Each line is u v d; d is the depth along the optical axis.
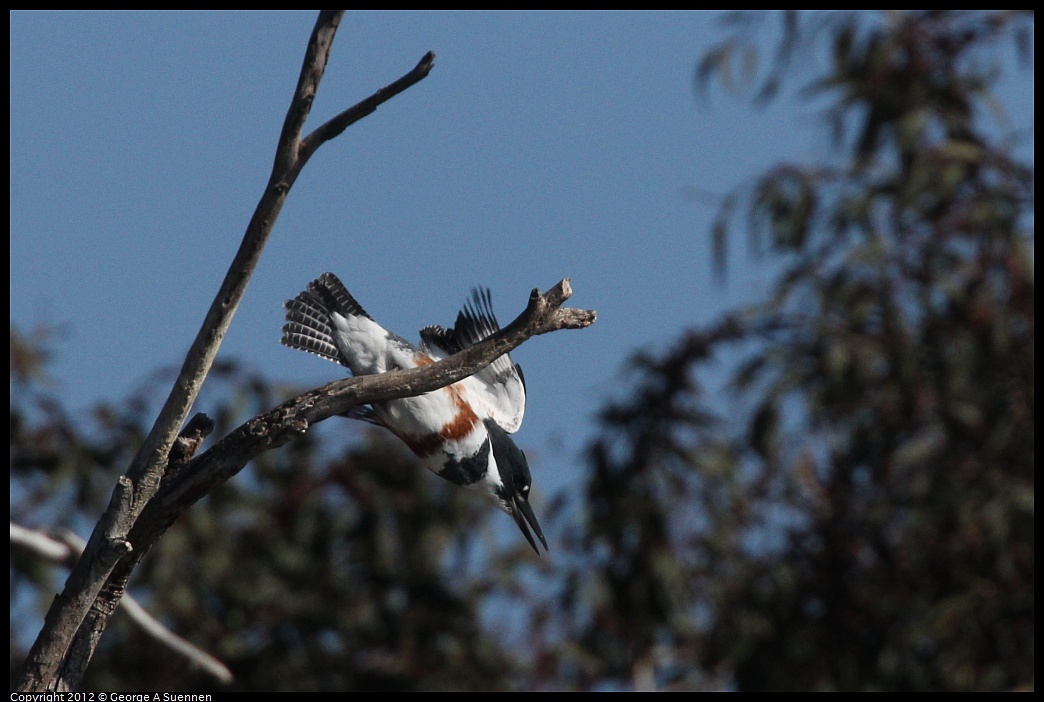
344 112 6.21
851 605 13.04
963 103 14.11
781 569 13.23
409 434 8.98
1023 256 13.16
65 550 9.33
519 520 9.60
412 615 13.22
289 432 6.64
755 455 13.45
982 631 12.50
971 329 13.12
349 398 6.71
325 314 9.11
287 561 12.95
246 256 6.32
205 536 12.70
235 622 12.98
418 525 13.12
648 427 13.43
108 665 12.59
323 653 13.13
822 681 12.93
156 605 12.56
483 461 9.16
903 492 13.12
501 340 6.84
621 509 13.27
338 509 13.12
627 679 13.52
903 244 13.61
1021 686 12.34
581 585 13.27
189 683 12.75
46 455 12.74
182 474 6.67
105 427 12.84
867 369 13.06
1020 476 12.79
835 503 13.29
